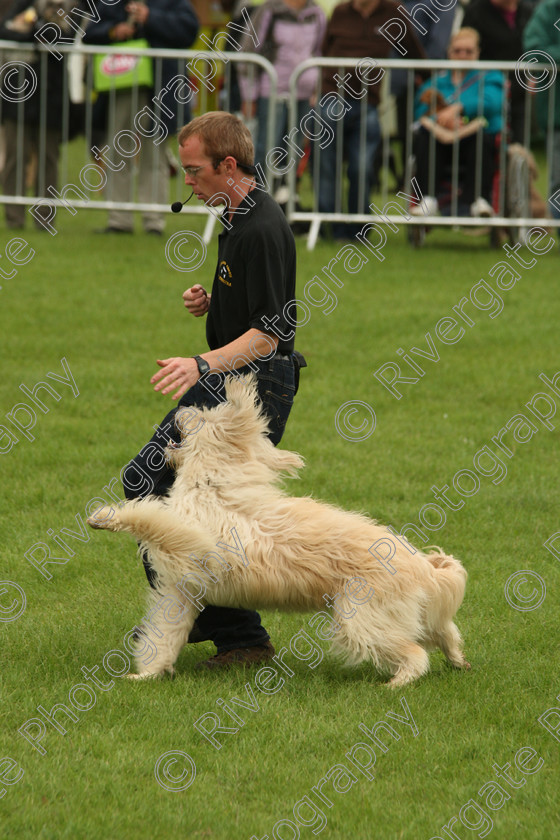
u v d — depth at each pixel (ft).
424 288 56.08
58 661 22.49
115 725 19.90
